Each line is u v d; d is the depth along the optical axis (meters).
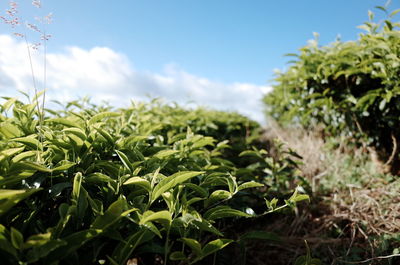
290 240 2.35
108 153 1.61
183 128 3.42
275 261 2.21
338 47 3.07
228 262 1.67
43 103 1.45
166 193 1.21
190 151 1.95
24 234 1.04
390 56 2.38
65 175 1.33
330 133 3.85
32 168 1.14
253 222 2.35
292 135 4.95
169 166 1.69
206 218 1.32
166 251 1.14
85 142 1.39
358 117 3.12
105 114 1.58
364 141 3.27
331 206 2.64
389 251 1.93
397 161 3.03
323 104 3.31
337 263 1.99
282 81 3.91
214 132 3.81
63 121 1.55
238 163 3.36
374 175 3.08
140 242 1.07
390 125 2.83
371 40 2.48
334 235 2.33
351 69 2.71
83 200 1.08
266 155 4.00
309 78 3.29
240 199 2.01
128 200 1.30
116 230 1.08
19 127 1.51
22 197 0.93
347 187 2.96
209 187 1.72
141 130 2.31
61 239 0.95
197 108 4.59
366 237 2.06
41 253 0.85
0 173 1.10
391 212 2.24
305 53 3.15
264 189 2.67
